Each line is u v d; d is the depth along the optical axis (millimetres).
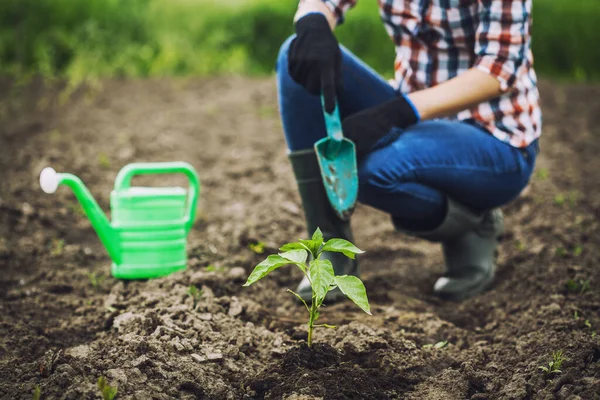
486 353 2363
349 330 2357
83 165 3520
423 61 2543
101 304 2604
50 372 2189
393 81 2648
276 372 2203
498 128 2525
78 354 2215
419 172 2492
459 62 2523
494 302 2613
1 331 2420
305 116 2512
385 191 2480
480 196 2572
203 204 3289
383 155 2467
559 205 3170
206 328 2346
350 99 2553
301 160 2537
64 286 2693
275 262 2168
